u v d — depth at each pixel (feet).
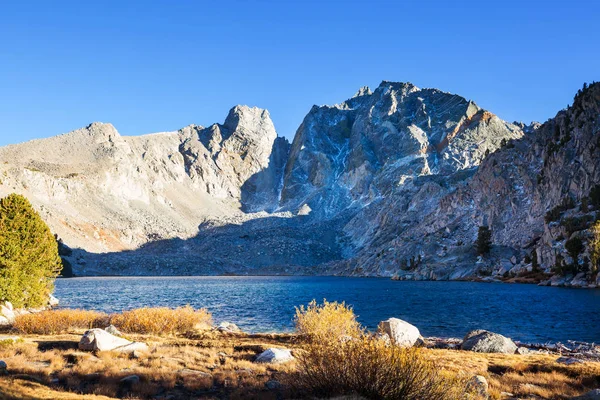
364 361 53.72
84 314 129.18
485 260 578.66
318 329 99.25
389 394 51.16
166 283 542.98
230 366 75.77
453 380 54.03
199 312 136.87
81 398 53.78
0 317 131.03
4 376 62.69
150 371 69.87
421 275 602.03
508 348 104.68
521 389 65.00
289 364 77.56
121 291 377.71
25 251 167.73
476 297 293.64
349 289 407.64
